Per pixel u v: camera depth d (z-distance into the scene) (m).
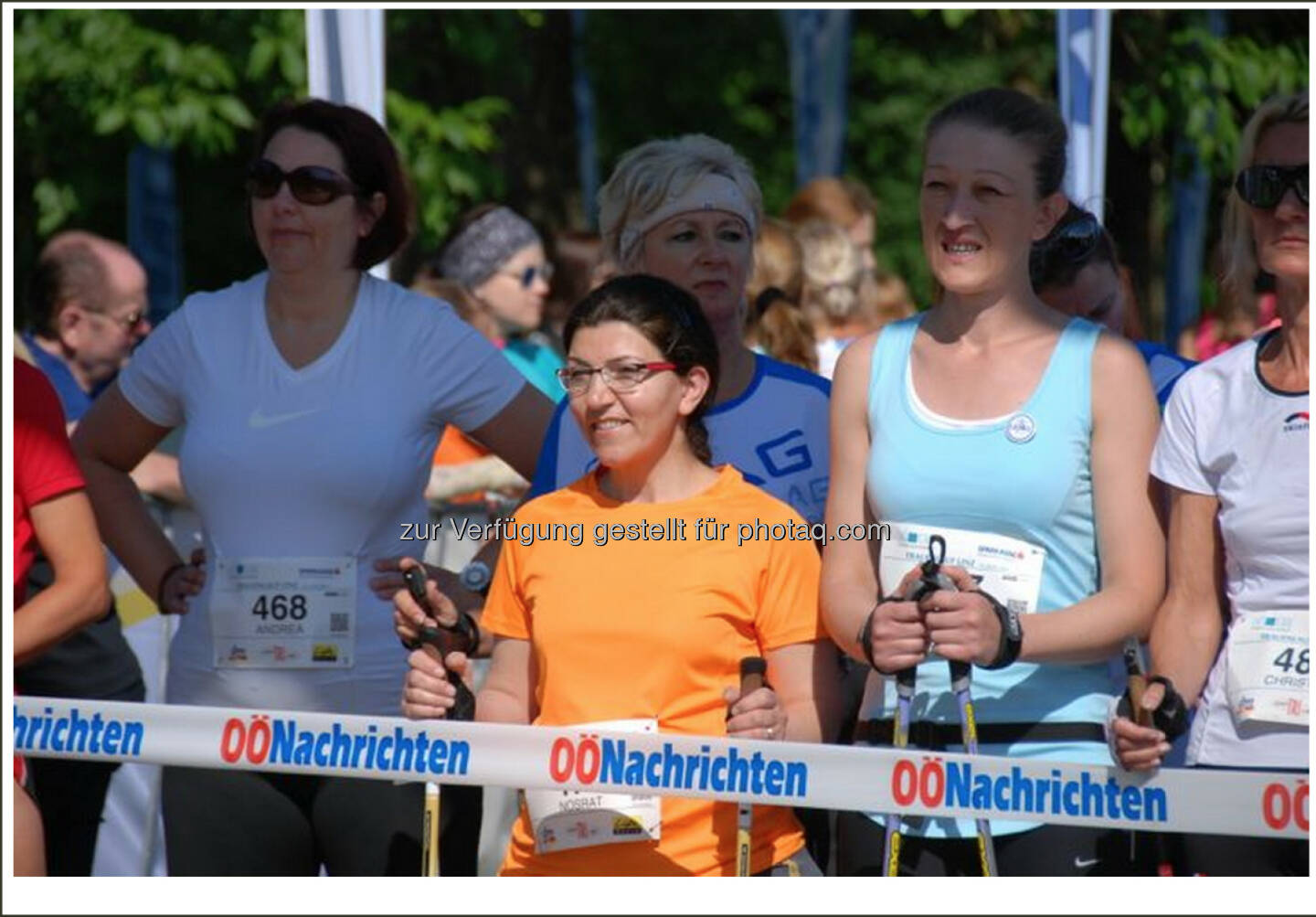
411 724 9.27
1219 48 26.64
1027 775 8.80
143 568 11.20
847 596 9.27
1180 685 9.18
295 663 10.28
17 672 12.50
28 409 9.81
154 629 13.99
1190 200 26.73
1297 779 8.74
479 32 28.34
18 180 29.33
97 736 9.52
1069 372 9.11
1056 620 8.87
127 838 13.99
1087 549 9.16
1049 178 9.23
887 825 8.96
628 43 39.28
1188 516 9.23
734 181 10.91
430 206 27.00
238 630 10.34
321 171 10.32
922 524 9.22
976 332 9.30
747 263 10.90
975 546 9.13
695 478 9.53
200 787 10.19
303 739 9.38
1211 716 9.16
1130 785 8.79
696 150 10.95
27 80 26.31
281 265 10.38
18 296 28.64
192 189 32.72
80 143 28.11
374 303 10.59
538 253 17.30
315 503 10.34
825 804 8.86
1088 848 9.13
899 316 18.92
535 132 30.27
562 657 9.28
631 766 9.02
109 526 11.20
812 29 25.97
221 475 10.38
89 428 11.20
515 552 9.64
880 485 9.32
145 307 15.21
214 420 10.48
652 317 9.34
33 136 27.64
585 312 9.42
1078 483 9.09
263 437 10.34
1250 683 8.94
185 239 32.75
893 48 42.41
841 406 9.61
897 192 42.69
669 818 9.26
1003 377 9.19
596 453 9.57
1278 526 8.88
